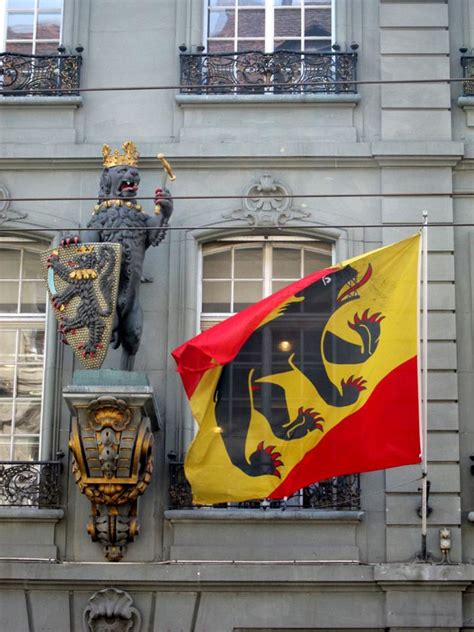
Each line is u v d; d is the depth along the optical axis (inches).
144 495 826.2
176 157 880.9
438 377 842.8
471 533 821.9
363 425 791.1
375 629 800.9
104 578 803.4
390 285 808.9
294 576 800.9
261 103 893.2
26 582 805.2
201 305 877.8
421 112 888.9
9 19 930.1
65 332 804.6
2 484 834.8
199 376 804.0
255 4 930.1
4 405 868.0
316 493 828.0
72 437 795.4
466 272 864.3
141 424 796.6
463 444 836.6
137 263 824.3
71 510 828.6
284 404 805.9
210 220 873.5
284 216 873.5
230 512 818.2
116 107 900.6
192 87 832.9
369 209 874.1
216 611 804.0
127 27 914.7
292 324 831.1
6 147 884.6
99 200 841.5
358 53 904.9
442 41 902.4
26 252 890.7
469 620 801.6
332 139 887.1
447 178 876.6
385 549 818.2
